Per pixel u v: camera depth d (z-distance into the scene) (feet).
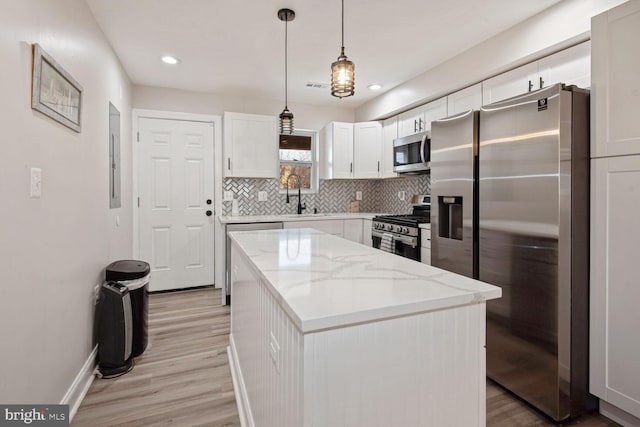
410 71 10.81
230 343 7.66
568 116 5.50
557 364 5.57
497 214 6.55
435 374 3.23
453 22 7.77
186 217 12.87
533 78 7.80
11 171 4.08
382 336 2.97
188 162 12.84
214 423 5.59
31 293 4.55
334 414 2.81
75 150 6.10
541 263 5.77
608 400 5.46
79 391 6.11
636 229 5.08
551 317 5.64
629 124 5.12
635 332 5.11
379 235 11.73
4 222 3.94
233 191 13.53
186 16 7.54
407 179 13.73
